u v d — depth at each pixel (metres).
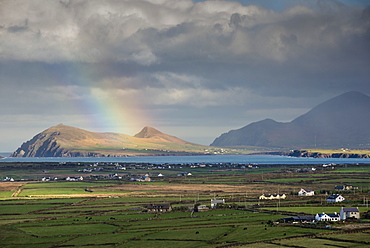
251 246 157.88
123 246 167.88
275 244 159.12
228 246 159.88
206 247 160.00
